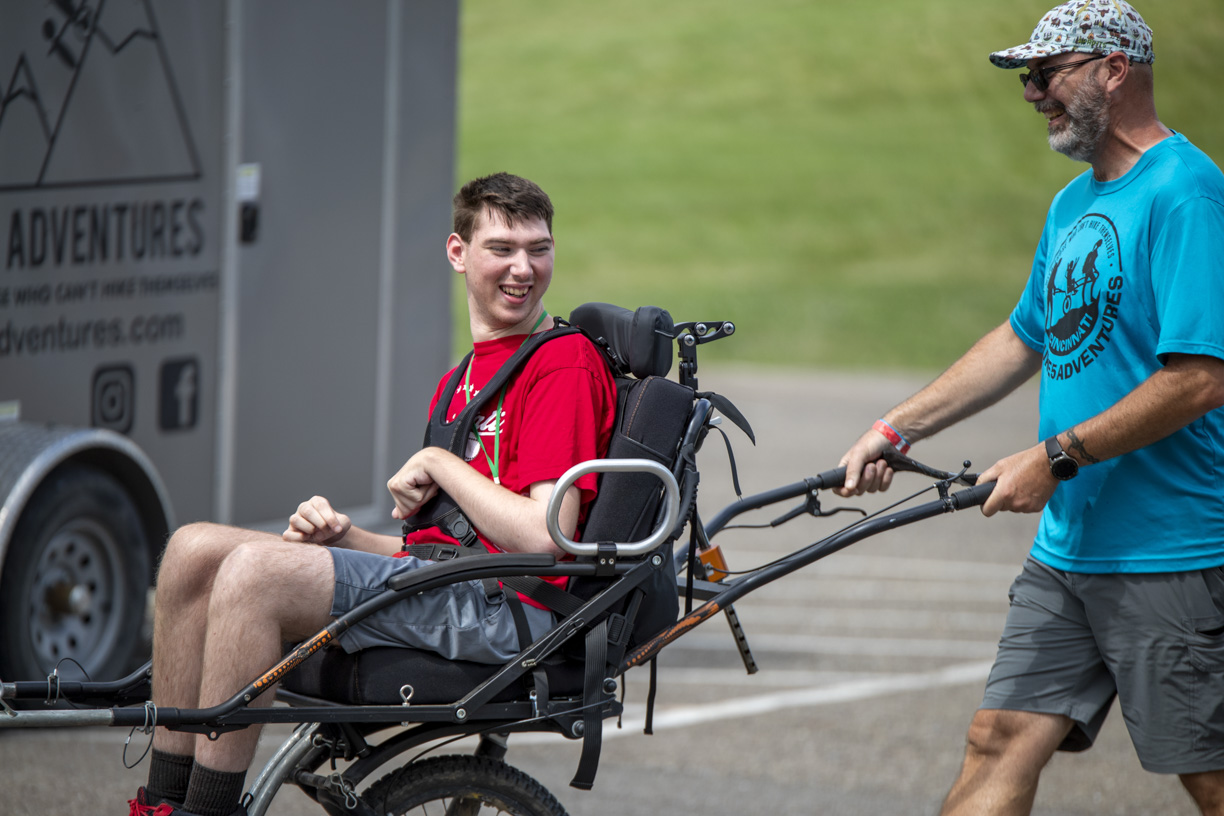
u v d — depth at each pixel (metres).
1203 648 7.00
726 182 62.22
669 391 6.66
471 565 6.21
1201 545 7.02
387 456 14.64
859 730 11.84
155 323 12.49
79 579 11.45
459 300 46.34
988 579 17.98
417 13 14.54
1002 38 78.38
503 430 6.71
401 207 14.56
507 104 72.56
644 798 10.14
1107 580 7.17
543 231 6.87
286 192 13.48
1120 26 7.02
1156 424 6.75
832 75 75.12
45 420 11.66
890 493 22.84
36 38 11.39
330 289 13.97
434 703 6.37
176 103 12.53
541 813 6.79
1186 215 6.83
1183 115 66.88
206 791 6.13
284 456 13.68
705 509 21.56
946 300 47.84
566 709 6.47
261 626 6.08
